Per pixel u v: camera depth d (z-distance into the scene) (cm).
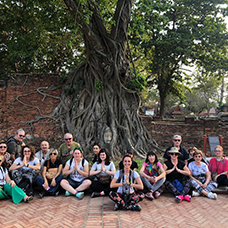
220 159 625
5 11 1162
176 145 630
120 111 1158
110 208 491
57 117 1230
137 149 1122
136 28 1073
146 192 586
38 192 595
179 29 1784
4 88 1315
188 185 563
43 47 1480
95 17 1002
